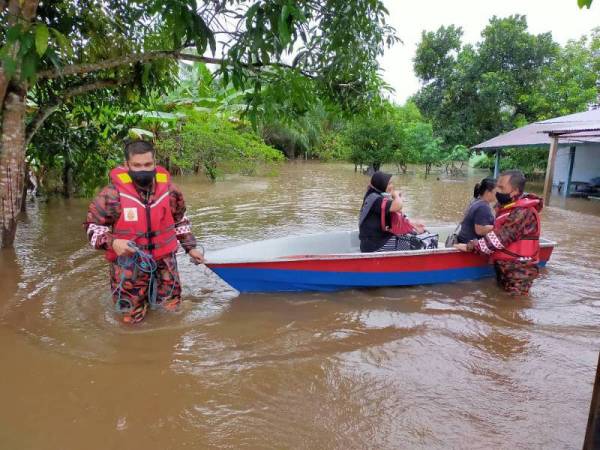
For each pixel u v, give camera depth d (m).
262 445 2.29
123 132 7.77
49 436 2.33
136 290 3.61
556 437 2.38
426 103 23.58
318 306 4.14
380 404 2.66
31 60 3.67
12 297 4.13
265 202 10.62
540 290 4.70
